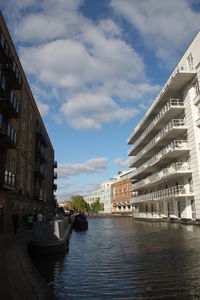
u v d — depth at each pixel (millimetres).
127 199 82188
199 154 27531
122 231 26734
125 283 7777
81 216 34250
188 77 28547
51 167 61562
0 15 20484
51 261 11727
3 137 20047
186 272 8703
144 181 43719
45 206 48812
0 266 8539
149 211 47250
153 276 8398
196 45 27438
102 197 119312
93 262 11102
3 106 21453
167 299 6348
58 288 7484
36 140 38688
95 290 7211
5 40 21797
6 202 22844
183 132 31578
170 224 31484
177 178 33906
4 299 5426
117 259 11484
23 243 13789
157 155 37438
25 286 6383
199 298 6352
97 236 22688
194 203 29234
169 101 32031
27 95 31750
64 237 15172
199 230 22484
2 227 21562
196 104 28125
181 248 13609
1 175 20953
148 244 15688
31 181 34906
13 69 23203
